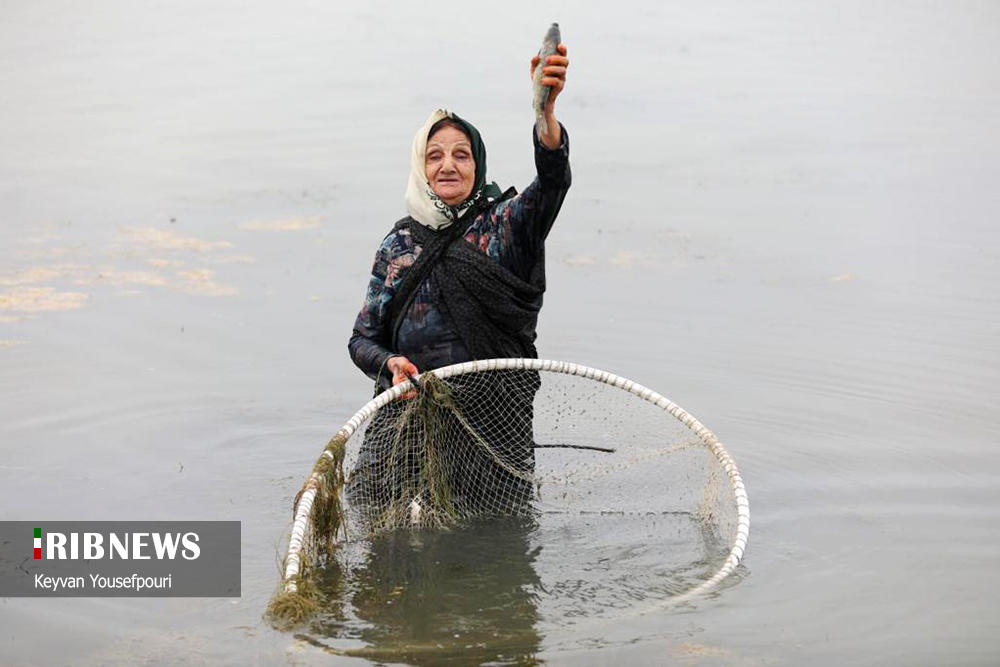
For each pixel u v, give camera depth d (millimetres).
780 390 8633
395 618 5609
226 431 8117
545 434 7844
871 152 14797
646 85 17922
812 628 5469
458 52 19594
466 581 6066
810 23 22266
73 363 9180
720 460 6652
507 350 7070
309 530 6188
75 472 7461
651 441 7750
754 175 13938
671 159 14562
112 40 20953
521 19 22156
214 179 13828
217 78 18344
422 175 6953
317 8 23281
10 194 13352
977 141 15180
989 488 7129
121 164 14438
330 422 8312
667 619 5586
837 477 7316
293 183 13617
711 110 16672
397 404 7035
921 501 6957
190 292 10664
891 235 11938
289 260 11406
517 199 6844
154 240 11945
